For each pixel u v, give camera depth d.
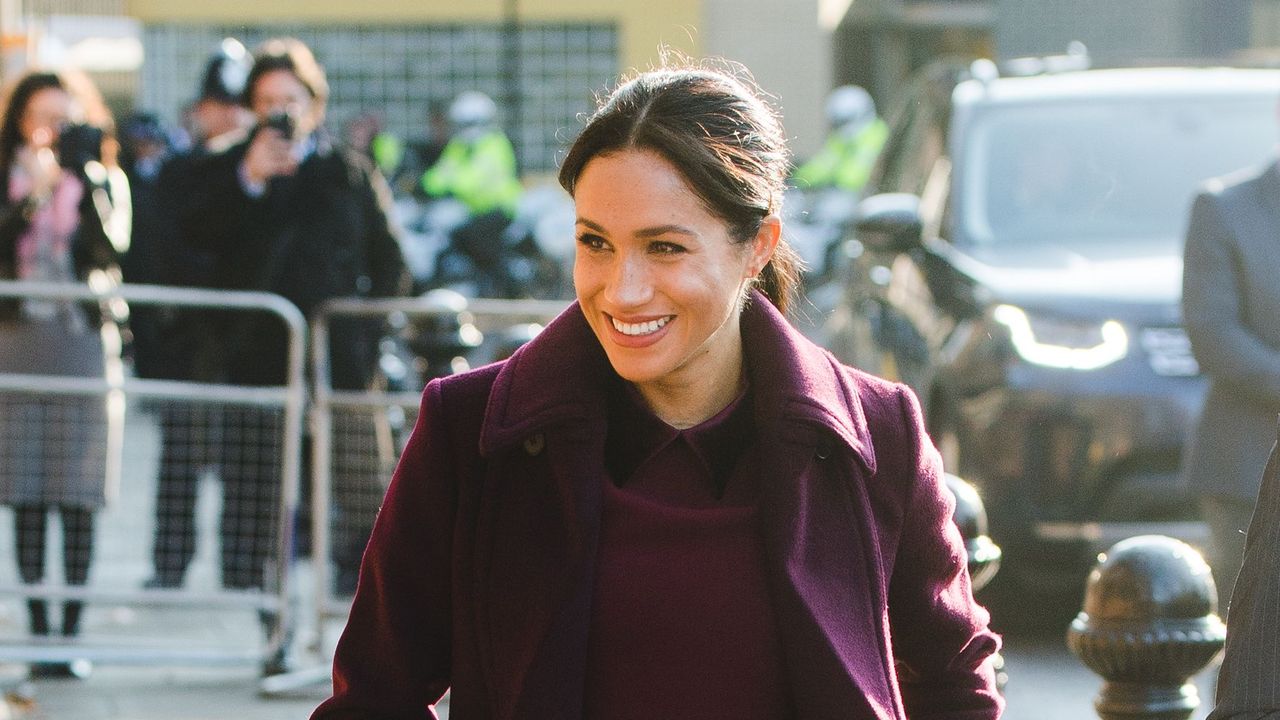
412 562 4.64
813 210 37.03
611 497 4.53
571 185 4.43
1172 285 14.01
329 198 14.38
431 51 49.69
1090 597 6.73
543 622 4.44
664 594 4.46
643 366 4.39
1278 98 16.31
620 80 4.97
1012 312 14.02
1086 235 15.33
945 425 14.50
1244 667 4.05
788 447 4.52
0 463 12.98
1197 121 16.16
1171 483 13.52
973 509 6.63
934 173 16.66
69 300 13.13
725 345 4.62
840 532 4.59
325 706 4.73
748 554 4.50
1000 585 14.23
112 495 13.14
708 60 5.03
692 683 4.44
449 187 34.00
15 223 13.60
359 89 49.75
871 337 17.42
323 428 13.64
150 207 14.74
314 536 13.52
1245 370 10.52
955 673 4.87
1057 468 13.66
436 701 4.88
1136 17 34.94
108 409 13.10
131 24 36.88
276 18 49.22
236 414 13.40
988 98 16.73
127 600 13.13
